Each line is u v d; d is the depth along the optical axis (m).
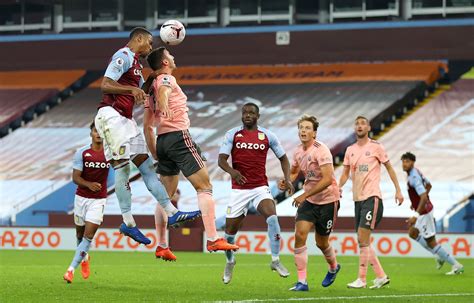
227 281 24.59
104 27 69.62
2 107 70.12
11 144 66.56
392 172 25.14
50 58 70.56
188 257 41.78
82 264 26.16
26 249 49.28
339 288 24.27
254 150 23.97
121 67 18.50
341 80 66.50
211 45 67.12
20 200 59.22
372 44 64.06
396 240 44.09
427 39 63.03
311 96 65.31
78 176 25.14
